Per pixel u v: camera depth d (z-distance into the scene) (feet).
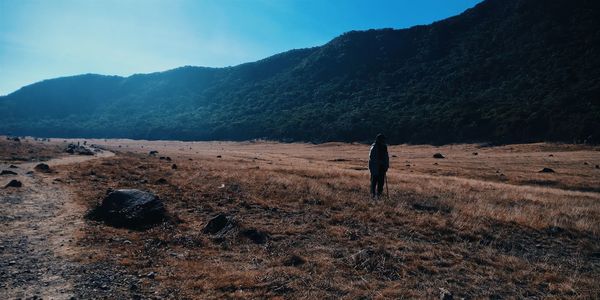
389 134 353.31
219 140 515.09
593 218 40.98
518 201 50.55
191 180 62.75
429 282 23.45
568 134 247.91
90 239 29.73
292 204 43.86
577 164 155.33
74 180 63.41
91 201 44.88
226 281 22.27
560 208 45.57
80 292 20.33
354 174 77.41
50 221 35.29
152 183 60.49
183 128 600.80
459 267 25.99
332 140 384.27
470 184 70.69
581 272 26.45
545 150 228.22
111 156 155.22
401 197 50.29
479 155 222.69
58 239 29.66
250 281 22.29
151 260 25.53
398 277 24.09
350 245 29.86
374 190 50.60
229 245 29.35
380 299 20.89
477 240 32.48
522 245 31.76
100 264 24.57
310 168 93.04
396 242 30.78
